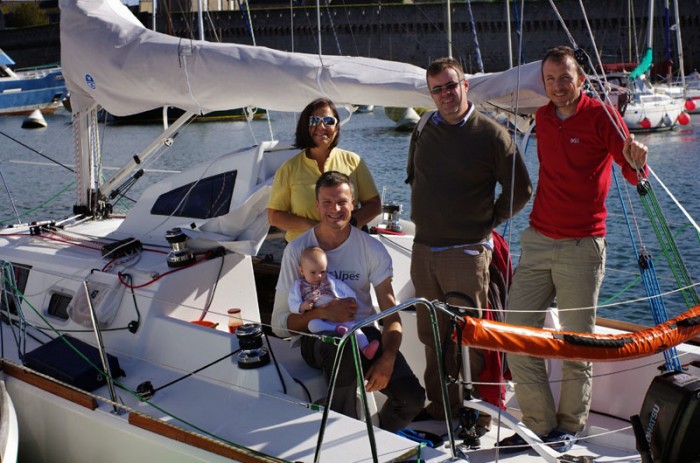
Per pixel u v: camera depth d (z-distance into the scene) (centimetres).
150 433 295
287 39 4038
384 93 369
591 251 304
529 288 321
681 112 2428
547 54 298
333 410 308
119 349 362
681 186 1459
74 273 394
